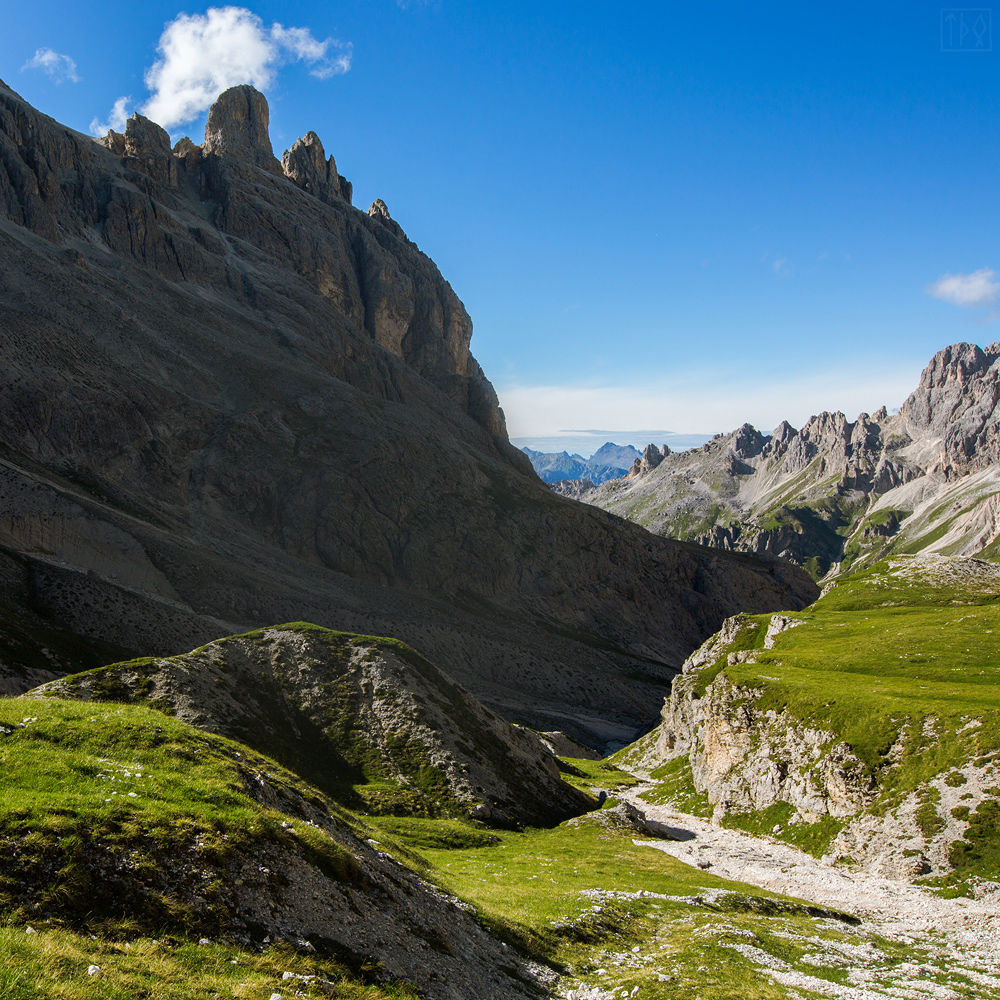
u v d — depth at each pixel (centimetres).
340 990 2258
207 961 2120
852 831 6475
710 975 3362
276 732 7638
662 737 13025
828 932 4547
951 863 5606
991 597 12400
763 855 6750
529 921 3803
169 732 3350
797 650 10700
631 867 5944
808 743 7631
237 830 2681
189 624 15625
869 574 15138
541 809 8006
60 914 2077
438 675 9281
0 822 2258
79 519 17225
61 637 12625
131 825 2464
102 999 1770
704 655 14275
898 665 9006
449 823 6875
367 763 7694
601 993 3120
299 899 2598
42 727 3080
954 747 6444
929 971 3947
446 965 2794
